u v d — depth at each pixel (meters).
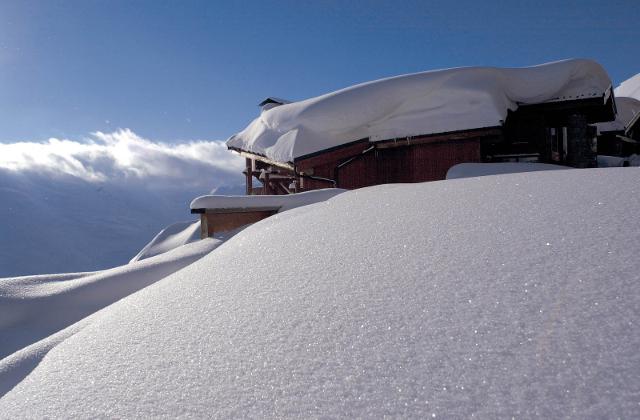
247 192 13.99
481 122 9.49
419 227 1.92
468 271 1.42
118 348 1.55
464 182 2.64
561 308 1.12
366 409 0.96
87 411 1.20
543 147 10.81
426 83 10.43
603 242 1.40
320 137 11.09
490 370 0.98
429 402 0.94
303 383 1.09
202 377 1.22
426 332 1.17
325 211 2.68
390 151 10.79
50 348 2.26
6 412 1.34
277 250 2.13
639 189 1.80
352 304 1.40
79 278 4.29
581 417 0.81
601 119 12.74
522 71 10.71
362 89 10.99
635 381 0.85
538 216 1.74
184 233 7.98
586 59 10.65
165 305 1.85
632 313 1.04
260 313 1.50
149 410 1.13
